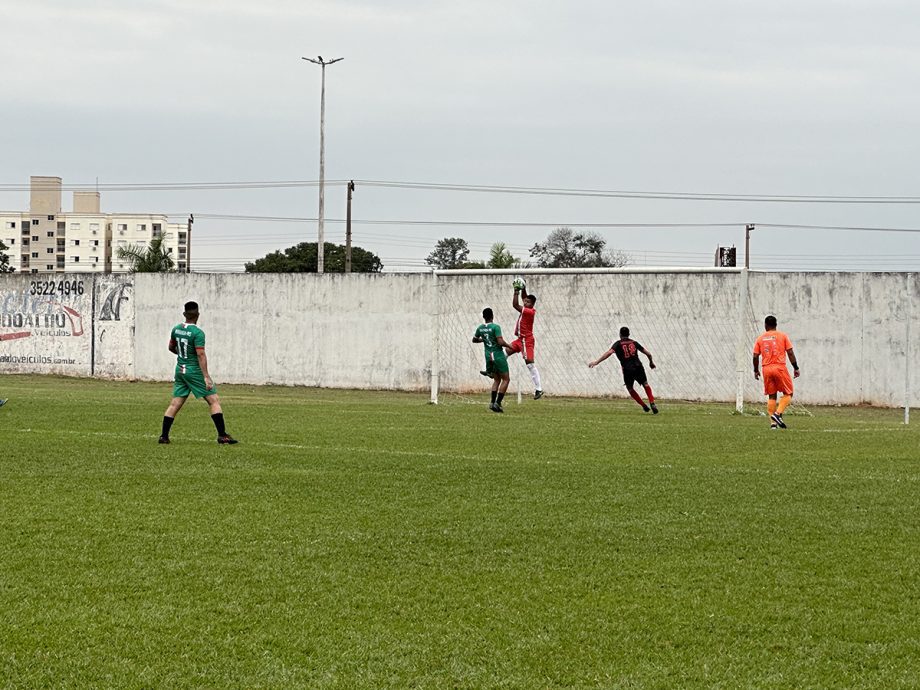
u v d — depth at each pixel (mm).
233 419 18797
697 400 29859
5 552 8117
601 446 15156
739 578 7617
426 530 9039
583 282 30812
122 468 12289
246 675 5680
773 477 12133
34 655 5918
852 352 29031
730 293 29672
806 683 5648
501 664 5875
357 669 5781
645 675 5738
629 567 7914
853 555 8297
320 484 11305
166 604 6852
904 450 15172
